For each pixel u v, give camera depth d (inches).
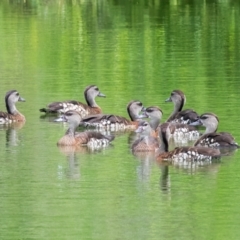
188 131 1318.9
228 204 1011.3
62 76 1705.2
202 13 2394.2
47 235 926.4
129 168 1149.7
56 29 2172.7
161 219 967.0
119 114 1459.2
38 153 1219.2
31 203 1019.3
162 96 1546.5
